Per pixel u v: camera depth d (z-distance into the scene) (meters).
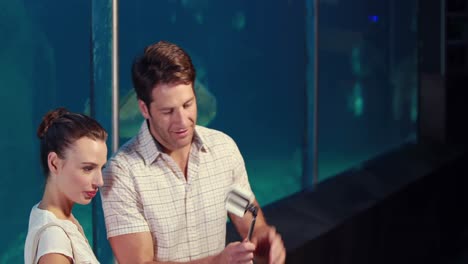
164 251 2.04
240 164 2.19
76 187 1.65
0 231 9.06
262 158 8.52
